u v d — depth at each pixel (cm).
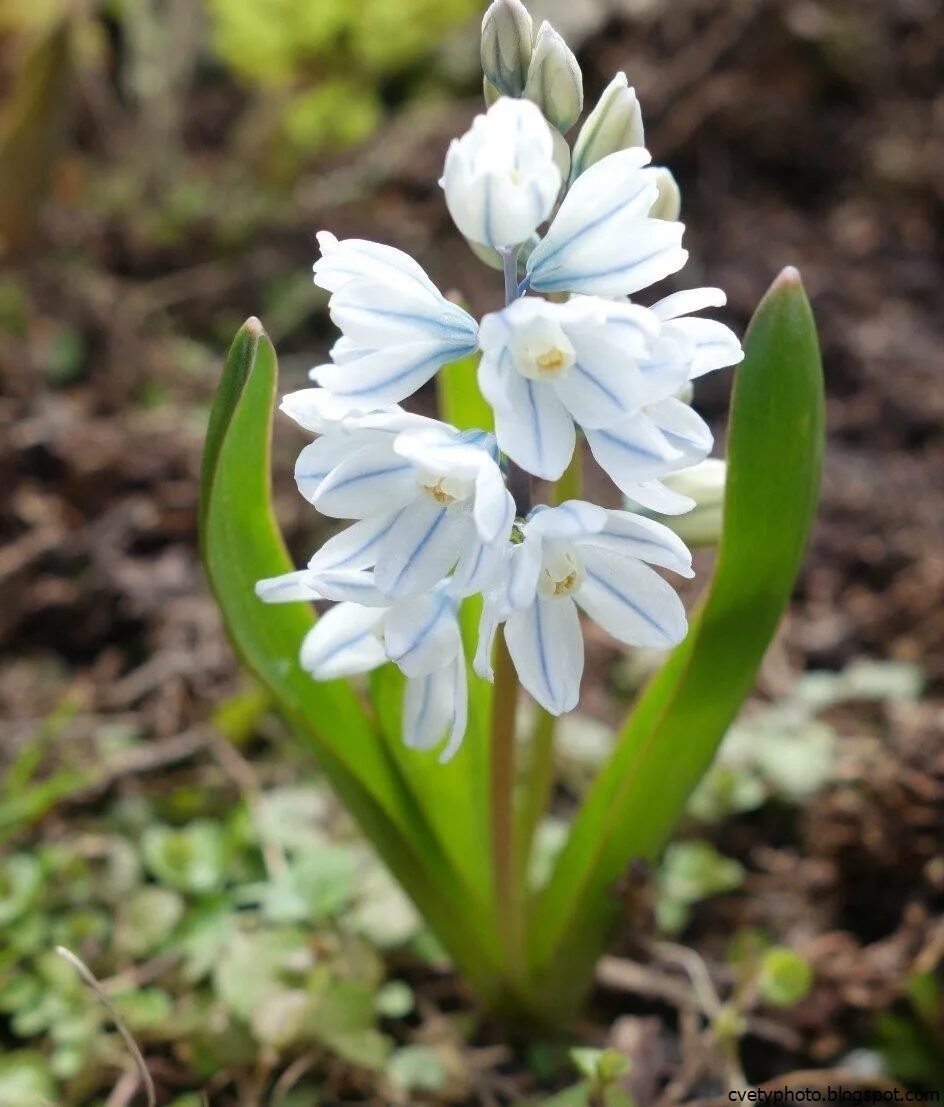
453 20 61
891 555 40
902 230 54
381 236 53
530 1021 29
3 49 56
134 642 38
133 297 50
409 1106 29
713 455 44
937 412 45
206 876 30
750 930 31
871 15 56
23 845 32
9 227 49
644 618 23
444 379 28
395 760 27
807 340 24
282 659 26
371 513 23
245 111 62
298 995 28
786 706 35
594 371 22
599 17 58
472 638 28
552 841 32
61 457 42
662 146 56
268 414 25
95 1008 29
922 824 30
